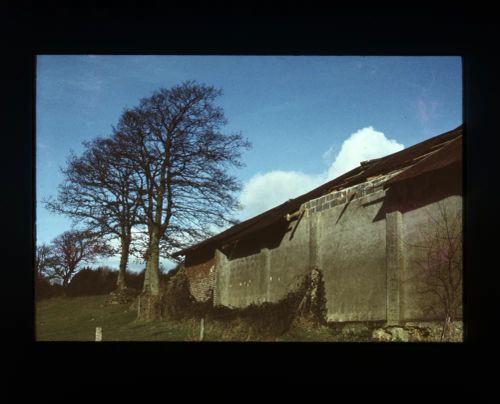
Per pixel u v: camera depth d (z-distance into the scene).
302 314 16.02
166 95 22.66
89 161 23.64
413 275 12.77
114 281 24.45
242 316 19.36
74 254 24.62
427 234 12.53
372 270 14.05
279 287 17.86
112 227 23.64
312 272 16.03
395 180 13.07
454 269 11.98
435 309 12.18
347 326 14.54
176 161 22.45
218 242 21.72
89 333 22.52
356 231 14.70
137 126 22.92
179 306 22.47
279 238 18.14
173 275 23.83
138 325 22.17
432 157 12.98
